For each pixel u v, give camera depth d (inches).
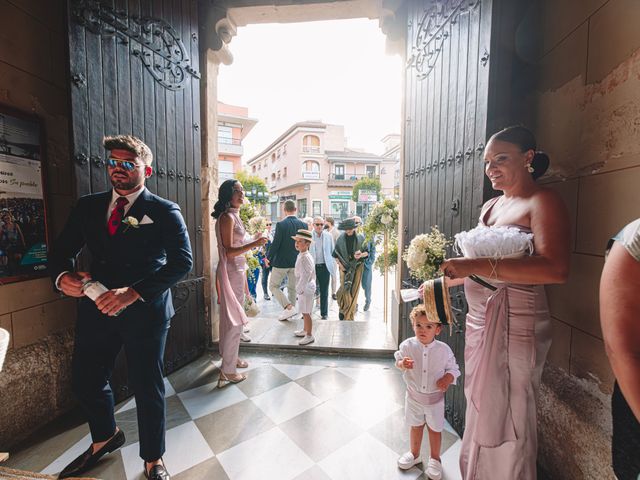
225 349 103.0
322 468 68.6
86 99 83.1
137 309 62.2
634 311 26.1
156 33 105.7
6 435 74.5
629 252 26.7
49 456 72.2
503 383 49.5
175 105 114.2
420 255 53.5
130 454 72.0
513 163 51.1
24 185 80.0
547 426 66.2
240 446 75.3
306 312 132.3
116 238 62.6
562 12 63.6
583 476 56.9
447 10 82.7
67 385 89.4
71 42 79.1
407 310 119.6
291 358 123.6
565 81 62.9
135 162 61.6
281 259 174.6
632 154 48.3
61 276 60.8
